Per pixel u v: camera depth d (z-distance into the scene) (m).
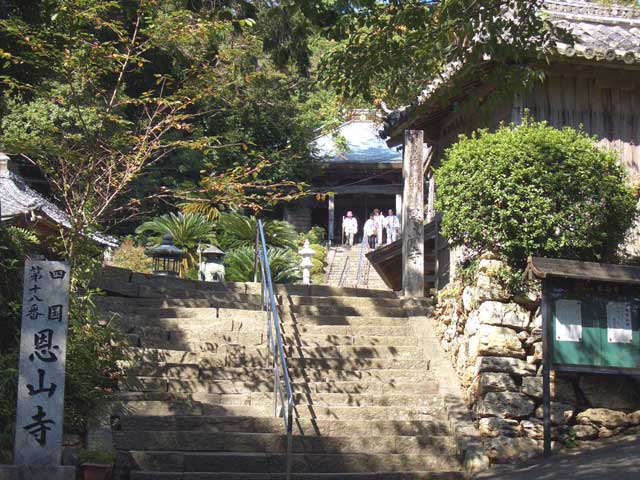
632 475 7.67
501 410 9.59
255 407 9.64
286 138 30.72
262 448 9.02
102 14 13.80
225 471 8.59
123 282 12.12
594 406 9.80
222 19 11.10
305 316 11.85
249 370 10.30
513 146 10.31
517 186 10.13
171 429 9.07
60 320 7.67
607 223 10.48
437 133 15.72
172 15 10.98
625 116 13.05
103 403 8.93
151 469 8.47
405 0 8.93
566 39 9.09
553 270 9.38
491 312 10.05
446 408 10.05
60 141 12.02
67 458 7.86
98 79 11.67
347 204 41.34
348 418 9.78
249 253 23.95
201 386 9.91
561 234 10.21
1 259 9.12
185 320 11.10
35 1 11.38
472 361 10.20
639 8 14.03
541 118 12.79
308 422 9.41
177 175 28.64
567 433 9.60
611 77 12.80
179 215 24.97
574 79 12.95
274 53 10.36
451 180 10.63
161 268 16.98
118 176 10.98
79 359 8.81
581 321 9.45
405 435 9.64
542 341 9.38
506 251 10.38
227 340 10.93
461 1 8.84
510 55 9.29
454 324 11.20
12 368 8.09
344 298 12.52
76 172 11.09
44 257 10.20
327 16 9.09
